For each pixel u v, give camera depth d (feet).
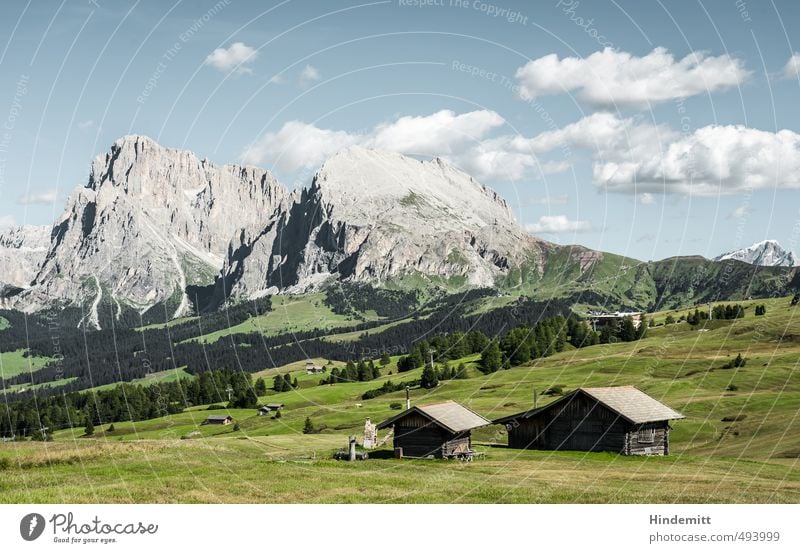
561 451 270.87
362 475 192.24
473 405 452.35
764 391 398.62
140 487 164.76
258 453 240.73
